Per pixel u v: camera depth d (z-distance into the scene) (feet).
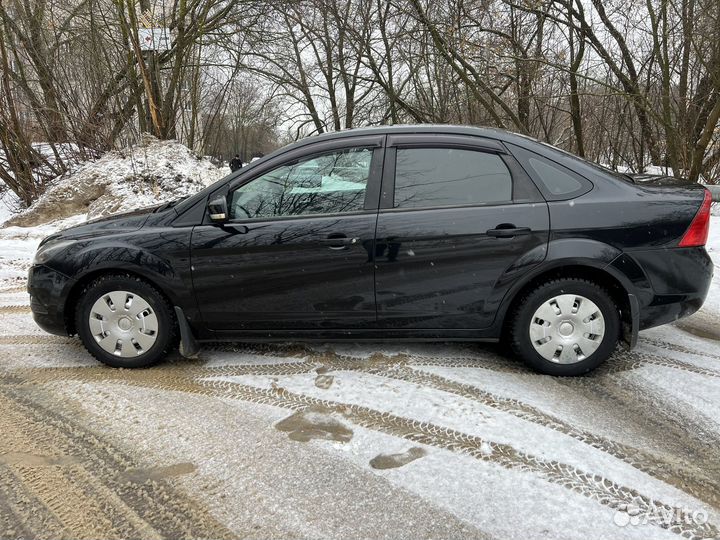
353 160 11.01
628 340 10.85
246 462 8.30
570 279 10.59
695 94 30.86
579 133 36.83
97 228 11.87
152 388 10.80
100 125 36.37
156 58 37.09
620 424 9.20
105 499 7.50
